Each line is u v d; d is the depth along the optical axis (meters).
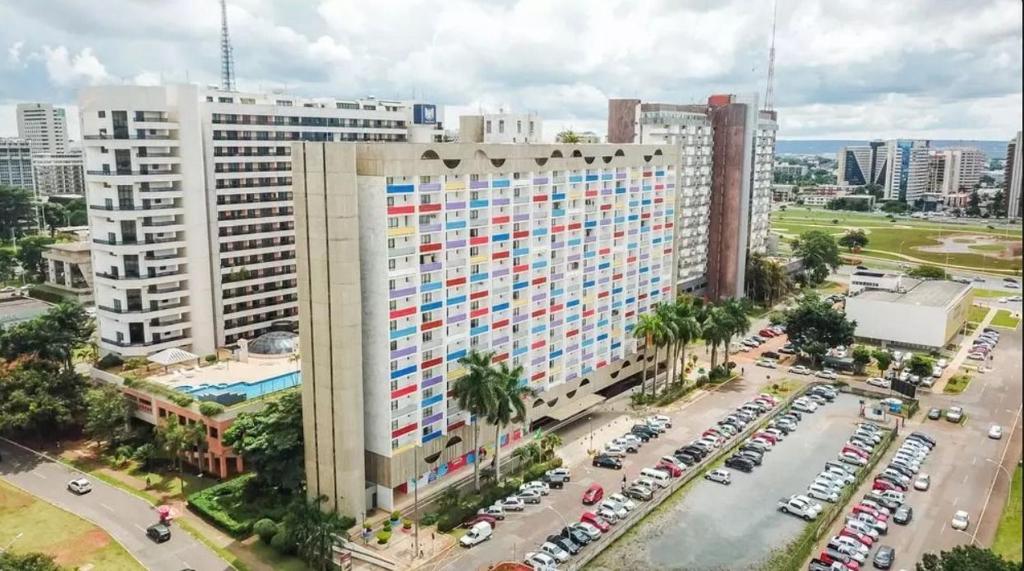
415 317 99.81
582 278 133.00
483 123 167.12
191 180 144.12
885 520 97.50
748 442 124.06
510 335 118.88
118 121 136.38
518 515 100.44
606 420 134.75
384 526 94.81
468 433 111.25
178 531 94.81
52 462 115.00
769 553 91.25
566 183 126.00
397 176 94.56
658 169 149.25
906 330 178.25
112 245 140.12
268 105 155.38
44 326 127.56
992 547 91.06
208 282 149.38
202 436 107.62
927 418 136.75
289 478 100.25
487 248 112.06
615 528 95.31
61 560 87.62
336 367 92.94
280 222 161.12
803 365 168.00
